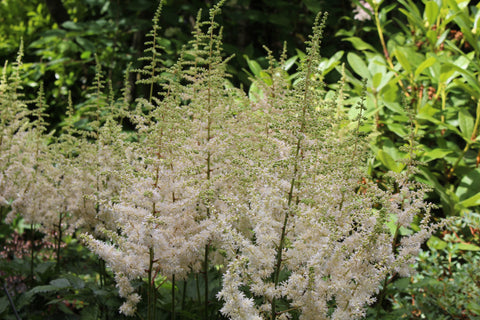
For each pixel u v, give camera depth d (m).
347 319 1.86
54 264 3.33
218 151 2.27
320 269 1.90
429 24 4.25
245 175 2.15
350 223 2.04
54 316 3.08
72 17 7.12
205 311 2.39
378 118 4.12
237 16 5.75
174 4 6.21
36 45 5.96
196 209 2.37
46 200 3.10
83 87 6.65
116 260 1.97
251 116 2.63
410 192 2.28
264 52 6.17
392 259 1.93
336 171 2.20
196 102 2.31
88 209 2.97
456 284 2.97
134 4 5.72
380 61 4.29
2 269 3.11
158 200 2.00
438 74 4.05
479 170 3.76
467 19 4.01
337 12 6.05
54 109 6.29
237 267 1.74
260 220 1.90
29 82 5.84
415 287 2.83
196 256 2.33
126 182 2.12
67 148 3.12
